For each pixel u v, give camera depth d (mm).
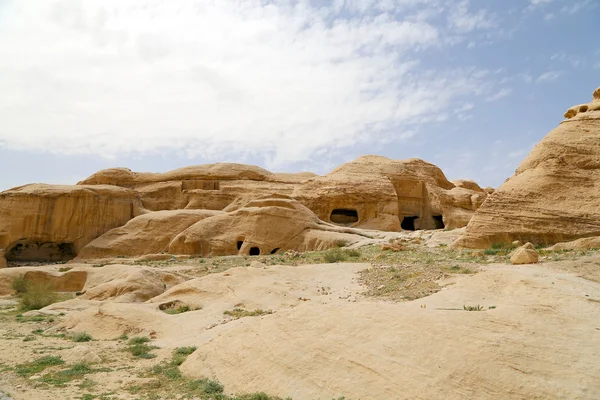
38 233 48281
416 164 64500
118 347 15211
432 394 7422
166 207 61281
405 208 59125
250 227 41125
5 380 11562
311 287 20844
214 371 11078
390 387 7957
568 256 20156
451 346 8203
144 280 24359
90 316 18422
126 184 64312
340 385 8531
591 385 6637
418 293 16500
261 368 10078
